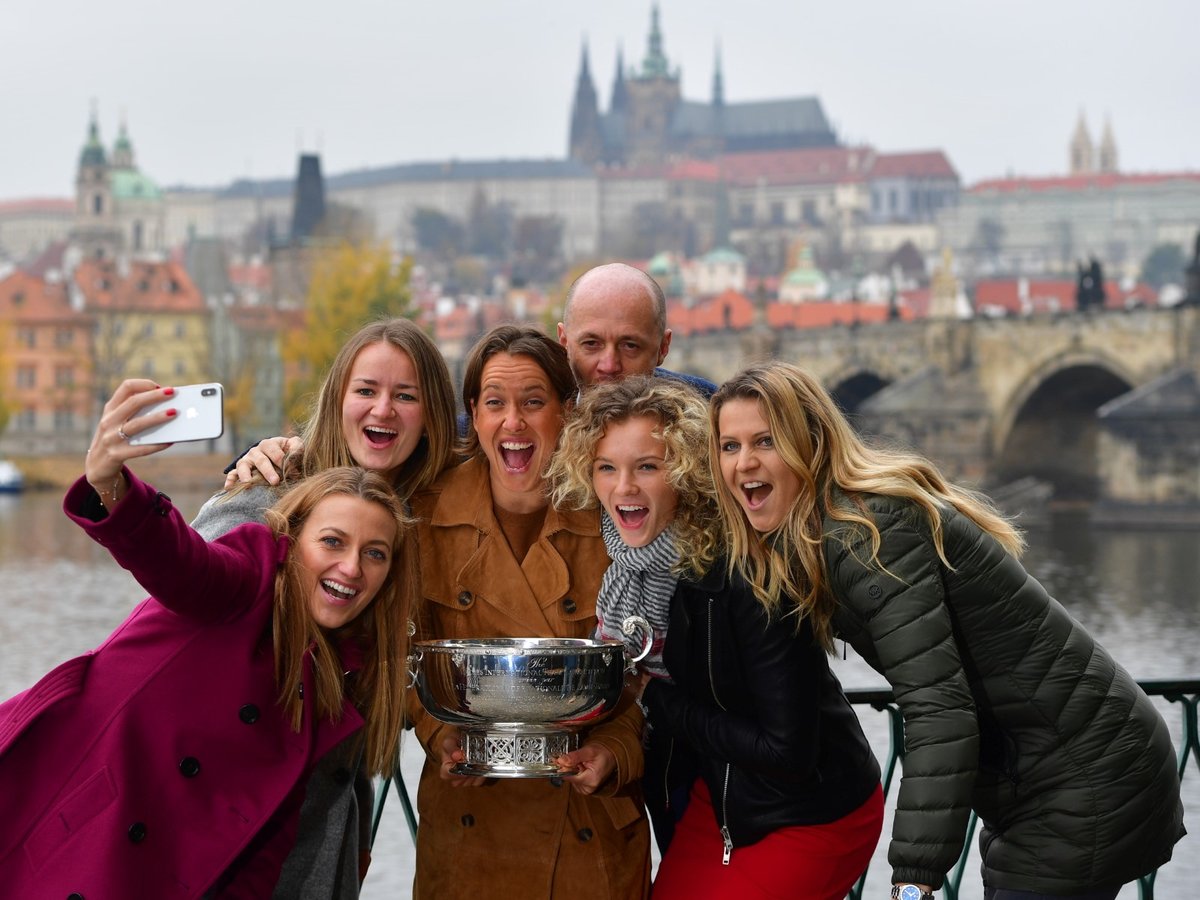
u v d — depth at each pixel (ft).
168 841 15.33
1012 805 17.25
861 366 309.01
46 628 164.76
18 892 15.01
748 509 16.70
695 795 17.79
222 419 14.67
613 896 17.79
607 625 17.38
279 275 497.05
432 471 18.67
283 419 404.36
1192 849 50.11
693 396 17.25
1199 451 262.67
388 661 16.55
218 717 15.58
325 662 16.07
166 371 456.86
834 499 16.40
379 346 18.31
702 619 16.88
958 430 288.92
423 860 18.13
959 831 16.01
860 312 491.31
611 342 20.38
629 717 17.62
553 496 17.90
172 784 15.42
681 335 370.53
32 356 446.60
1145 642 144.87
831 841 16.99
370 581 16.25
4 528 288.92
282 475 17.95
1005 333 285.84
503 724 16.46
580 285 20.66
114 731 15.35
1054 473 293.02
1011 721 16.99
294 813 16.28
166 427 14.66
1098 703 16.89
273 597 15.93
